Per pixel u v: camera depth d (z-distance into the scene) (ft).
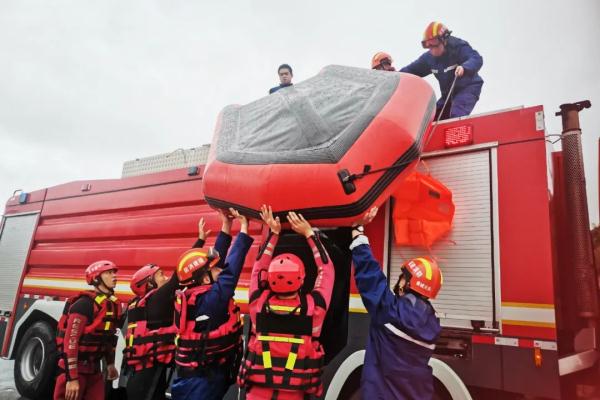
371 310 7.73
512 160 9.48
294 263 7.74
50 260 19.74
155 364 10.87
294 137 8.69
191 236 15.49
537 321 8.39
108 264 12.78
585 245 10.39
